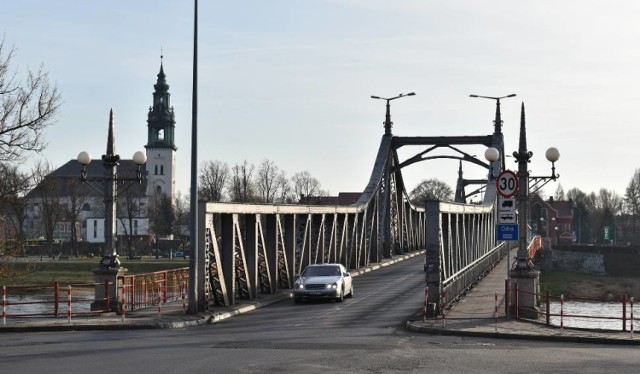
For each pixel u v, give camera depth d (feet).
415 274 181.78
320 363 57.31
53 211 403.95
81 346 68.08
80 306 140.87
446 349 66.44
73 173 625.82
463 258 138.51
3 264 121.60
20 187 121.08
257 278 119.65
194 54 97.45
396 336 76.79
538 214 548.72
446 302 103.76
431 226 94.99
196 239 96.12
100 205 532.73
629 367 56.49
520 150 97.30
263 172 394.32
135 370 53.83
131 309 104.17
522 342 73.36
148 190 622.95
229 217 108.99
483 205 182.29
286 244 138.21
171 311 99.81
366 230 204.85
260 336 76.23
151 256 443.32
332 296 117.39
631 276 382.01
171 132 634.02
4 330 82.53
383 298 125.18
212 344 69.15
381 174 220.02
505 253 242.78
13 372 52.95
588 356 62.64
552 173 98.22
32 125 114.32
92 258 393.29
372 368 55.16
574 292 287.69
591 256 406.82
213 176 370.12
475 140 234.99
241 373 52.54
